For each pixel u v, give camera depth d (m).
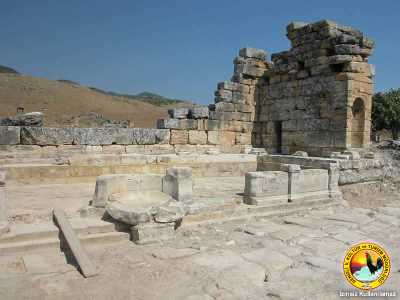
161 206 7.18
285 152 17.16
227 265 5.93
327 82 15.00
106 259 6.03
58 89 66.69
